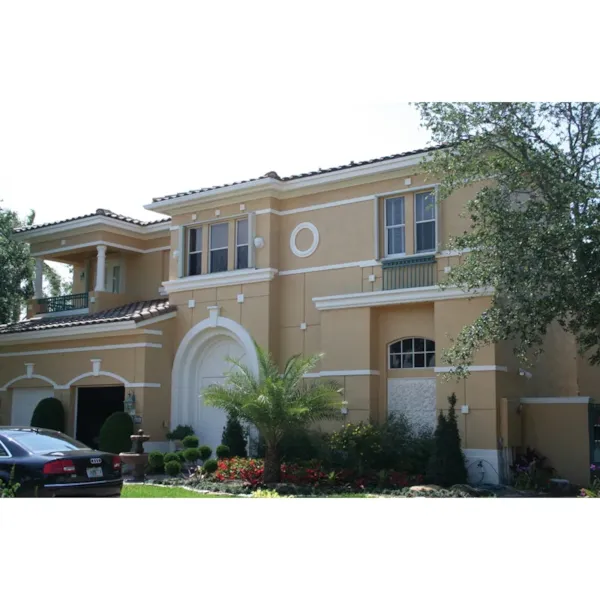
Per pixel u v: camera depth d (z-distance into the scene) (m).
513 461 17.44
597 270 12.15
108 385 23.03
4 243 29.56
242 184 21.94
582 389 18.70
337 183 20.98
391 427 17.88
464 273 14.00
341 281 20.67
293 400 16.86
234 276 22.12
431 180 19.33
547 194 13.15
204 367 23.09
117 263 28.30
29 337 24.67
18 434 13.11
